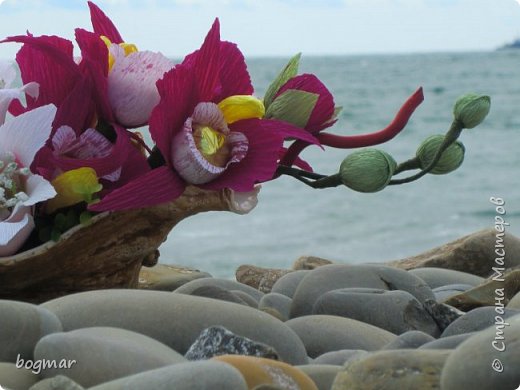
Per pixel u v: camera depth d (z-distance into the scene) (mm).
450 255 3039
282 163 2277
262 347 1711
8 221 2002
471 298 2379
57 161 2037
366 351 1956
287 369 1595
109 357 1632
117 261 2178
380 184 2141
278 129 2102
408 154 17609
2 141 2037
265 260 8727
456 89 34469
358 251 9320
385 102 30031
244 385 1474
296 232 9734
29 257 2039
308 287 2393
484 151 15680
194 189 2154
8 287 2127
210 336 1751
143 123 2160
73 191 2047
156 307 1885
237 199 2178
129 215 2105
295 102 2156
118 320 1860
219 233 9445
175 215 2148
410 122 21000
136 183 2002
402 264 3102
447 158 2234
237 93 2219
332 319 2107
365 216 10547
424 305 2248
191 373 1453
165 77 1992
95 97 2135
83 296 1927
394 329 2201
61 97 2195
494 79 36125
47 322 1799
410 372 1571
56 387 1546
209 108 2043
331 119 2295
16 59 2203
